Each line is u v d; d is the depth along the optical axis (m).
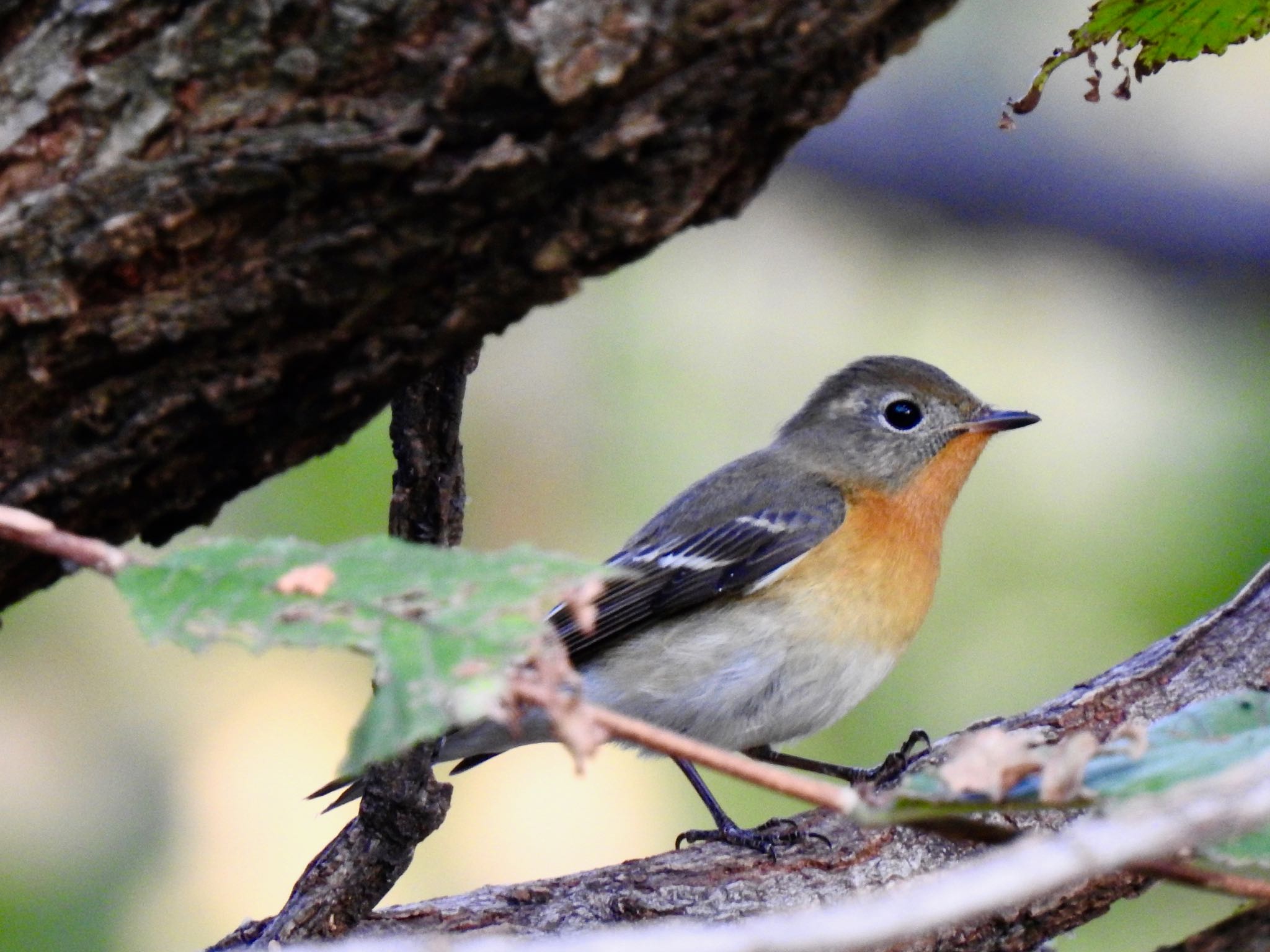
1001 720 9.20
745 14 5.44
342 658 14.21
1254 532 13.44
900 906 4.38
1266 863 5.31
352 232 5.66
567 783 14.04
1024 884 4.36
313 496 12.95
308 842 13.44
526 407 14.34
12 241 5.64
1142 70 7.65
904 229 16.52
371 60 5.56
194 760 13.62
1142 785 5.25
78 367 5.81
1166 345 15.92
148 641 4.84
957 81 16.84
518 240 5.79
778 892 8.24
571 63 5.41
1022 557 13.98
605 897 8.27
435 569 4.98
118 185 5.62
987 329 16.12
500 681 4.66
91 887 12.81
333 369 6.05
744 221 15.92
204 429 6.07
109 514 6.29
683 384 14.89
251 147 5.57
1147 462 14.48
